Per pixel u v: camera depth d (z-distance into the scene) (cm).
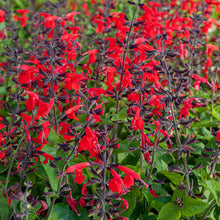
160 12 89
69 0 129
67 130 59
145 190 66
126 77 65
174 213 63
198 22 81
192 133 77
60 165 64
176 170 63
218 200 63
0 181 64
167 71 62
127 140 70
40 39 80
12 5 128
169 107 63
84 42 101
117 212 59
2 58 89
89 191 67
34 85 64
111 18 79
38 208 63
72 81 61
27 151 59
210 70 92
